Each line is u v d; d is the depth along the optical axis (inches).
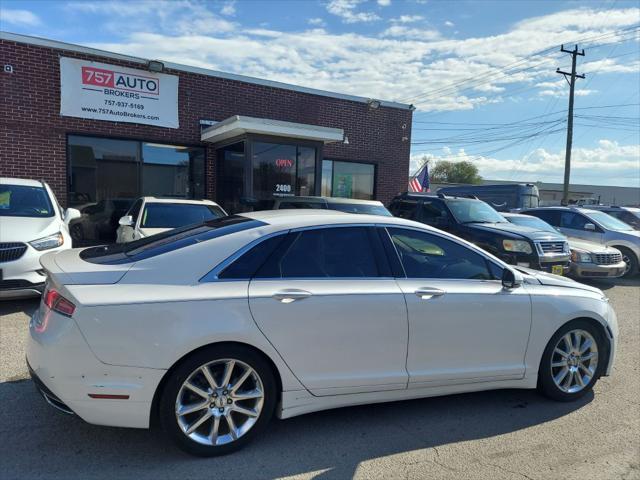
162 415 114.7
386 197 610.9
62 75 417.4
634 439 135.1
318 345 126.1
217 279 121.3
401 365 135.9
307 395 127.2
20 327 213.8
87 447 122.4
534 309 151.2
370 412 148.3
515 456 124.7
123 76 442.9
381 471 116.3
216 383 119.4
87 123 432.1
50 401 114.0
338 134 462.0
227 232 132.7
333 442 129.3
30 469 112.1
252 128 417.1
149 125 459.2
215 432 119.4
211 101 488.4
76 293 111.6
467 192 992.2
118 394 110.5
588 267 379.9
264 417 123.8
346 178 585.6
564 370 158.4
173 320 112.9
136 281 116.8
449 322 139.8
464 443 130.9
